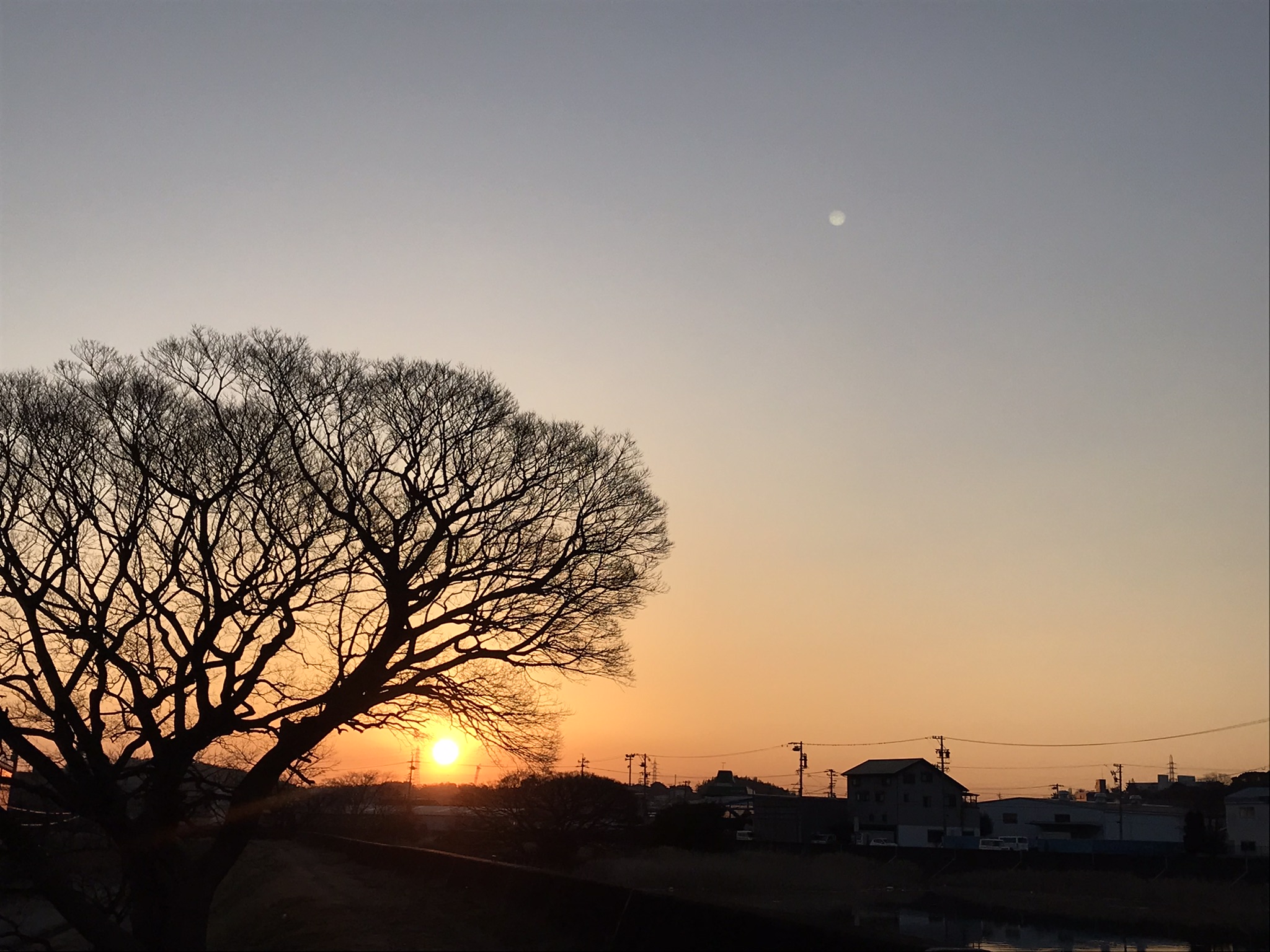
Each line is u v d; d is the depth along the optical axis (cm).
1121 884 5050
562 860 5994
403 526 1762
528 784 6219
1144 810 9338
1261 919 4047
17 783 1611
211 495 1716
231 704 1695
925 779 9188
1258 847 7344
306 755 1814
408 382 1855
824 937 1238
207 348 1786
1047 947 3194
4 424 1675
